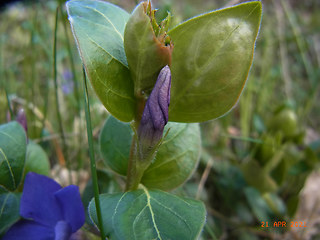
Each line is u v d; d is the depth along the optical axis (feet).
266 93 0.71
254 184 0.50
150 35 0.22
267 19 0.95
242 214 0.50
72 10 0.24
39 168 0.32
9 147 0.27
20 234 0.26
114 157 0.32
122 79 0.25
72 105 0.58
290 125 0.53
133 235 0.21
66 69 0.71
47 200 0.26
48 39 0.71
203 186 0.54
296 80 0.81
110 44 0.25
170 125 0.32
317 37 0.97
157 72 0.23
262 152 0.49
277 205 0.50
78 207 0.26
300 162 0.53
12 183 0.27
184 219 0.22
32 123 0.50
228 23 0.24
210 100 0.26
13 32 0.89
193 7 1.01
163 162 0.31
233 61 0.25
